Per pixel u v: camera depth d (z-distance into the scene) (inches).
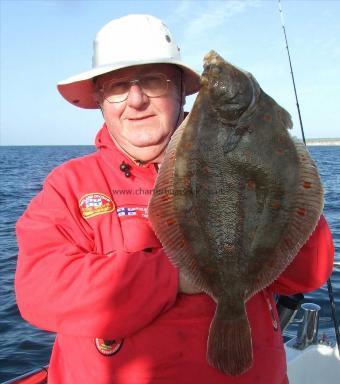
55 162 2513.5
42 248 89.0
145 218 95.9
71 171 99.3
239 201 80.2
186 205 81.4
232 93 79.0
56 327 83.4
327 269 91.7
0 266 376.8
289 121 82.1
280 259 81.4
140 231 93.6
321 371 151.9
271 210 80.4
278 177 79.9
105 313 80.1
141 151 101.1
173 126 104.0
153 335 85.1
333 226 491.2
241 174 80.0
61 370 95.5
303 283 92.1
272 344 93.2
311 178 79.3
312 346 153.9
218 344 78.2
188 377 85.1
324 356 152.4
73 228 92.5
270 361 91.4
